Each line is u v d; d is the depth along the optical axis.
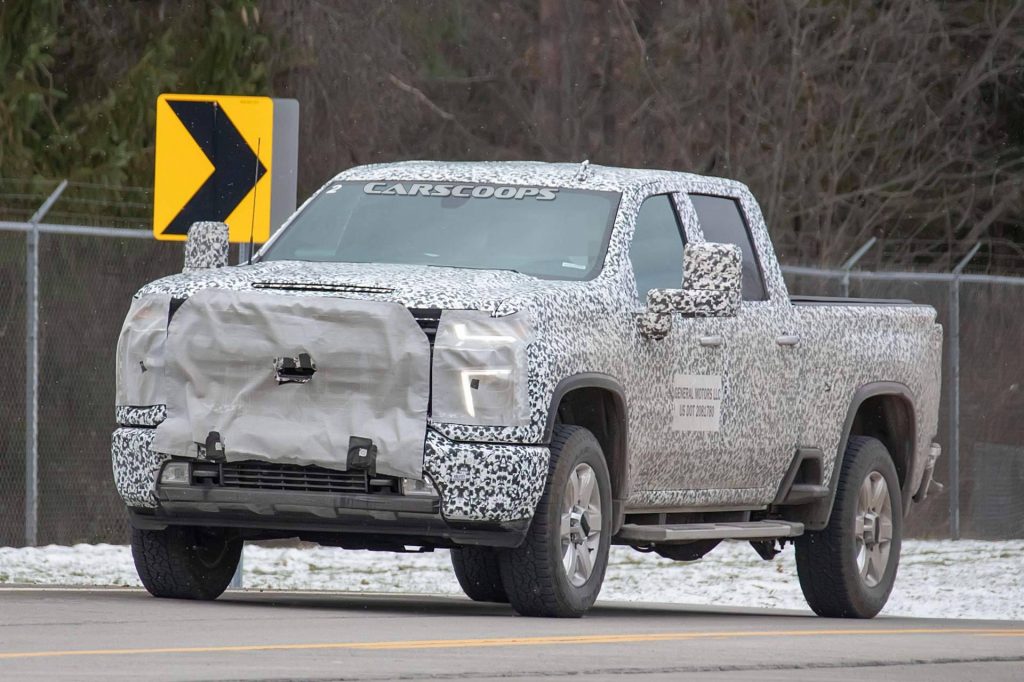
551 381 20.09
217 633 17.22
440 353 19.78
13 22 42.44
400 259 22.55
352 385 19.84
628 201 22.92
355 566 35.03
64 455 35.47
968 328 47.97
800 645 18.39
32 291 33.59
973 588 35.47
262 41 45.56
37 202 40.25
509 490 19.80
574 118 75.19
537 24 78.12
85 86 45.28
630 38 75.12
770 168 71.25
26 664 14.28
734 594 34.06
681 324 22.62
